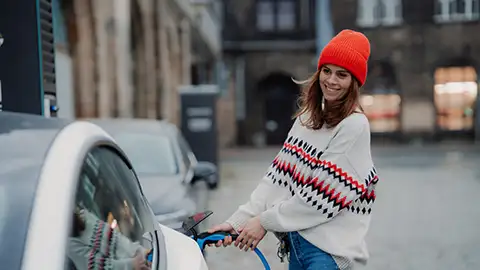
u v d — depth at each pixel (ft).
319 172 6.97
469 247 20.26
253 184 39.29
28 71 11.41
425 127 82.17
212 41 76.95
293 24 86.63
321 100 7.41
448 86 82.17
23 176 4.73
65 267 4.24
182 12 58.65
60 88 27.94
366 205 7.25
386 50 82.94
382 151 70.03
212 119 36.99
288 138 7.79
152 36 47.96
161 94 50.11
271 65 86.89
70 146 5.25
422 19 81.87
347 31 7.36
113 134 18.57
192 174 17.74
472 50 81.00
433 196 32.73
